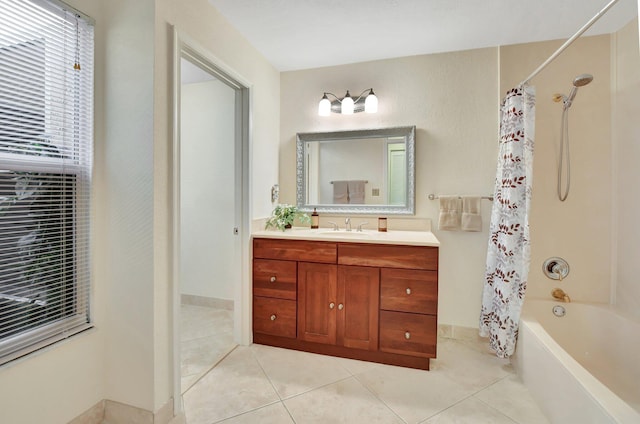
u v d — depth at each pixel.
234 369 2.02
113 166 1.51
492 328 2.18
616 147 2.12
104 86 1.52
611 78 2.14
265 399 1.72
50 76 1.33
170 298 1.56
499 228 2.17
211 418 1.57
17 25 1.21
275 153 2.79
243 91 2.32
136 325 1.50
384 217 2.51
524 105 1.99
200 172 3.10
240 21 2.05
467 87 2.46
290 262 2.23
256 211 2.43
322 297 2.17
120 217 1.51
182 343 2.38
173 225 1.56
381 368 2.04
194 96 3.09
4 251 1.22
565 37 2.23
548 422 1.55
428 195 2.55
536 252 2.30
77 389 1.44
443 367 2.06
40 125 1.30
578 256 2.23
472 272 2.47
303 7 1.90
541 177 2.28
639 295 1.95
